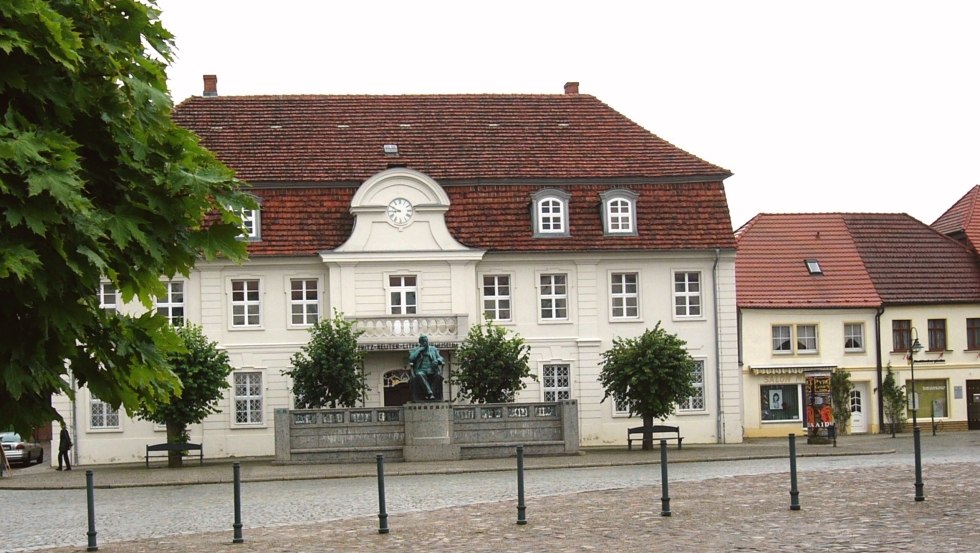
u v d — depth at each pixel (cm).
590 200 5306
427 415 4138
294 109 5544
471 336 4744
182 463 4525
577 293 5253
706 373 5303
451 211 5191
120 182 1321
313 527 2150
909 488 2320
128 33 1362
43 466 5103
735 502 2209
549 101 5762
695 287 5347
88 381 1405
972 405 5969
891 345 5869
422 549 1766
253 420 5097
